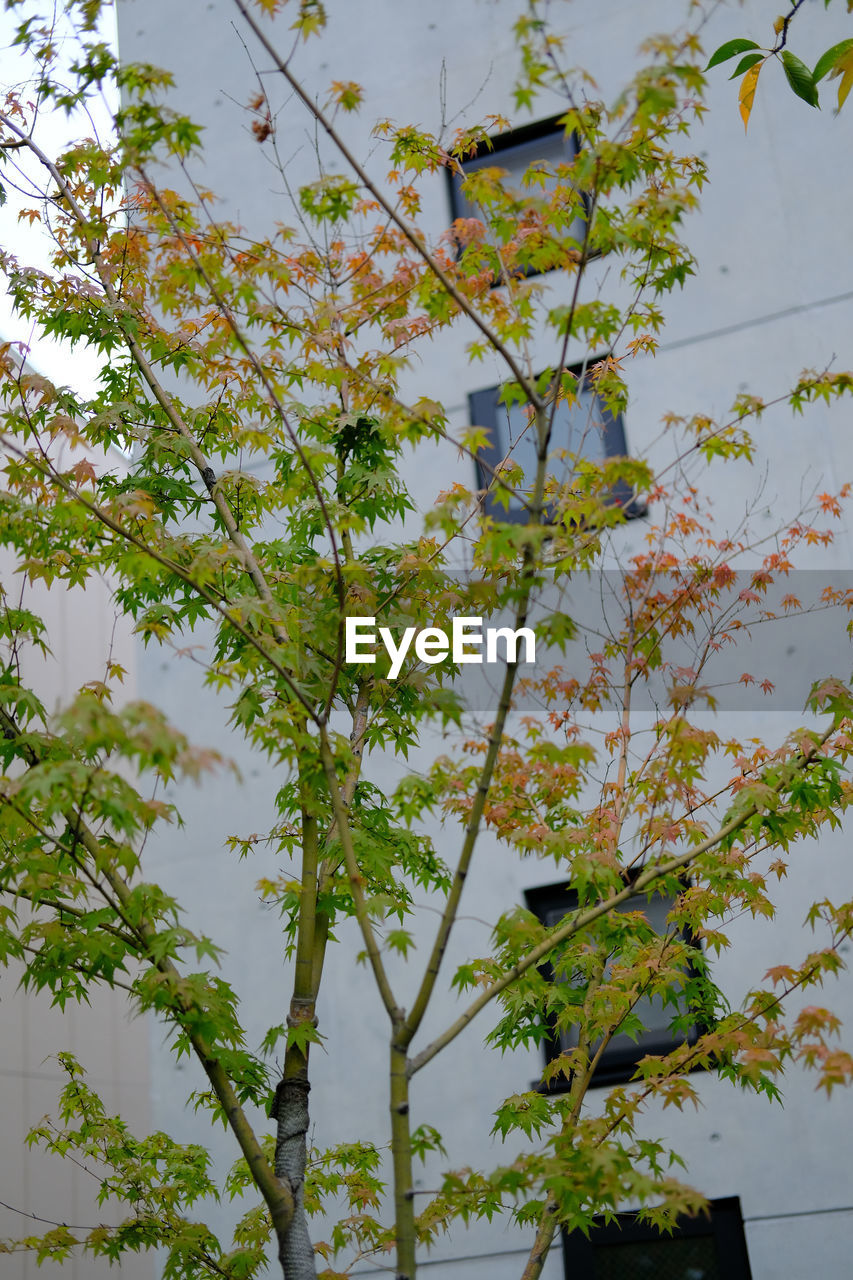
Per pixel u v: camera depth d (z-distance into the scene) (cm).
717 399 818
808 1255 671
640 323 494
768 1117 696
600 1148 414
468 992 780
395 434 535
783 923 720
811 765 495
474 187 453
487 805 534
